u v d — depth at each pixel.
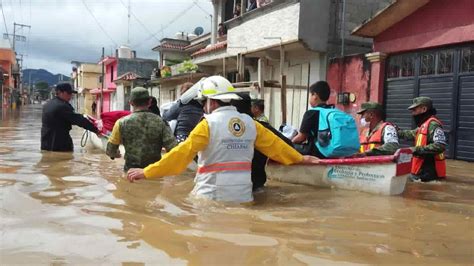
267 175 5.77
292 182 5.49
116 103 35.69
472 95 8.69
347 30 12.78
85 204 3.97
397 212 3.96
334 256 2.74
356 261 2.66
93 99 52.47
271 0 13.76
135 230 3.20
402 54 10.35
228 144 4.19
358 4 12.89
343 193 4.83
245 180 4.29
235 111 4.32
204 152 4.25
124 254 2.70
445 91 9.25
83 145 9.56
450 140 9.06
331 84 12.34
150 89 28.33
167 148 5.54
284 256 2.72
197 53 19.42
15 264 2.51
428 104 6.20
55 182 5.02
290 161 4.74
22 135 12.62
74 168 6.16
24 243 2.88
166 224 3.38
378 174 4.75
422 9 9.62
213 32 21.41
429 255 2.79
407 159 4.73
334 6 12.69
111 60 37.62
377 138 5.68
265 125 4.90
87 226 3.28
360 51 12.93
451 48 9.16
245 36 14.93
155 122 5.49
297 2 12.36
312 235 3.18
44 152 7.98
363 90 11.23
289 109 14.09
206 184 4.24
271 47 13.20
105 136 8.37
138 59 37.19
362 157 5.03
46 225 3.29
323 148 5.24
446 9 9.10
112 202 4.07
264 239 3.05
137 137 5.44
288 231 3.27
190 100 6.50
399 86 10.41
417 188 5.41
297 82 13.83
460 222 3.65
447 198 4.73
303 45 12.43
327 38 12.59
